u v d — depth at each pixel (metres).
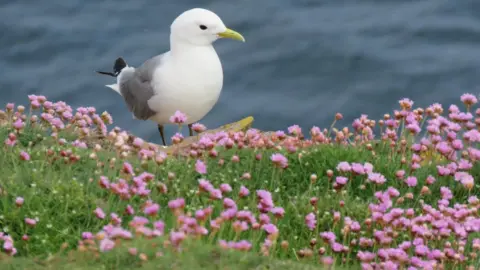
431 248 13.48
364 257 12.27
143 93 18.69
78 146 15.56
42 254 11.93
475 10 38.59
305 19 38.78
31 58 36.97
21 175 13.70
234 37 18.11
